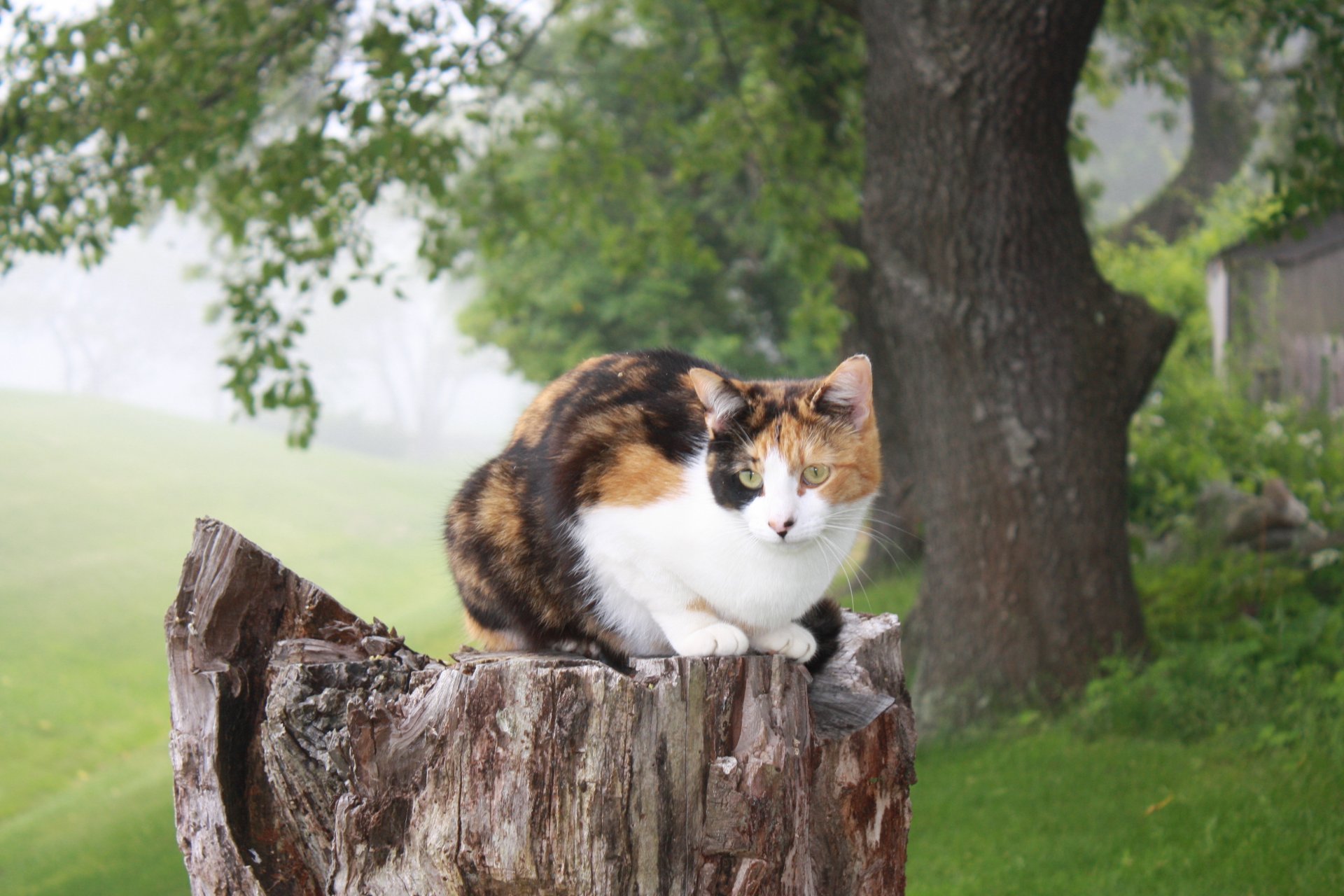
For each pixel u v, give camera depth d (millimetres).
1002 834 5258
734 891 2270
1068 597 6469
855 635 3033
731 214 14305
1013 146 6145
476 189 9117
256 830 2406
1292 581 7574
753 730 2316
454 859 2131
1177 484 10008
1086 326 6426
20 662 15070
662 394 3004
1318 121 7438
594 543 2758
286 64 7859
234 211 8242
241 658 2461
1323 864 4418
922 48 6059
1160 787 5434
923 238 6344
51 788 11336
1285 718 5895
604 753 2129
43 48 6730
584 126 9664
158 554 21047
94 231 7258
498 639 3105
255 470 29250
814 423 2791
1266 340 13281
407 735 2225
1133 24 10797
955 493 6586
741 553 2715
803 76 9367
